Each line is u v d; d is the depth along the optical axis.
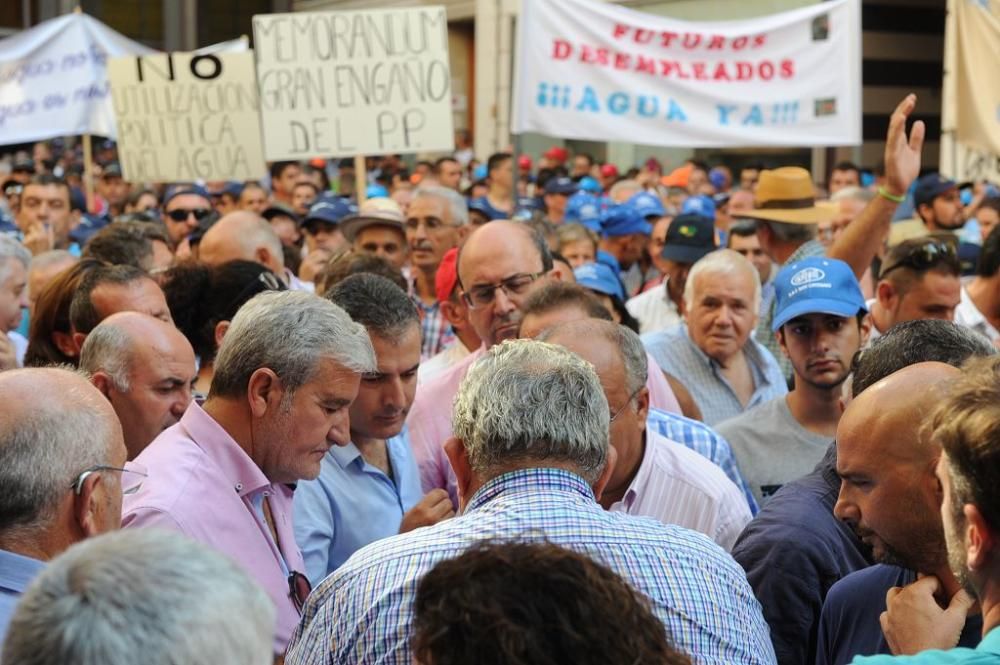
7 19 39.84
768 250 8.41
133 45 14.43
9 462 2.87
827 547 3.71
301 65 9.74
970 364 2.54
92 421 3.00
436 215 8.38
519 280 5.42
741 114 9.55
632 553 2.89
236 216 7.64
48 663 1.81
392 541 2.96
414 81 9.73
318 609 2.96
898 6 24.91
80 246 11.80
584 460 3.05
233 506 3.64
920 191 11.21
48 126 14.01
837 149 23.81
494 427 3.02
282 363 3.64
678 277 8.18
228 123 10.84
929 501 2.88
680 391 5.82
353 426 4.48
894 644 2.88
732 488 4.30
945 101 14.20
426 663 2.10
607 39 9.55
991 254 6.39
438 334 8.31
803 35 9.55
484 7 27.95
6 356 5.64
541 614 2.03
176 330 4.48
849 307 4.94
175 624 1.84
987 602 2.29
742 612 2.97
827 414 5.07
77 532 2.97
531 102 9.62
